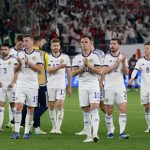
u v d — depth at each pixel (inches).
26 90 1034.7
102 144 974.4
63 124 1331.2
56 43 1153.4
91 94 1003.3
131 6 3154.5
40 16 2999.5
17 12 2871.6
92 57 1007.0
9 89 1172.5
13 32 2647.6
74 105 1836.9
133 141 1022.4
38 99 1141.1
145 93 1164.5
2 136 1087.6
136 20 3051.2
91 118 1008.2
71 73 1075.3
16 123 1043.9
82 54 1016.9
